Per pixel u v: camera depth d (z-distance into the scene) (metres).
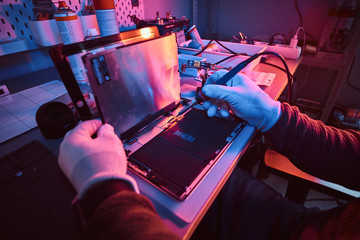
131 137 0.58
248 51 1.15
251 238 0.55
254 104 0.54
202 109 0.68
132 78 0.53
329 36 1.24
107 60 0.46
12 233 0.35
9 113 0.69
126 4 1.18
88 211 0.32
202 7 1.78
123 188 0.33
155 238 0.25
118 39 0.55
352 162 0.48
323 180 0.58
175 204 0.39
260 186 0.69
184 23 1.27
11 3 0.80
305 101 1.68
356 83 1.53
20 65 0.97
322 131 0.51
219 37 1.86
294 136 0.52
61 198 0.41
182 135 0.56
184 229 0.35
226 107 0.60
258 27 1.67
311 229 0.47
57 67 0.45
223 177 0.45
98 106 0.48
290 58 1.23
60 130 0.57
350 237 0.35
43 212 0.39
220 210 0.62
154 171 0.46
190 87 0.86
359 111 1.48
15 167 0.48
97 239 0.26
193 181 0.43
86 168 0.36
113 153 0.40
